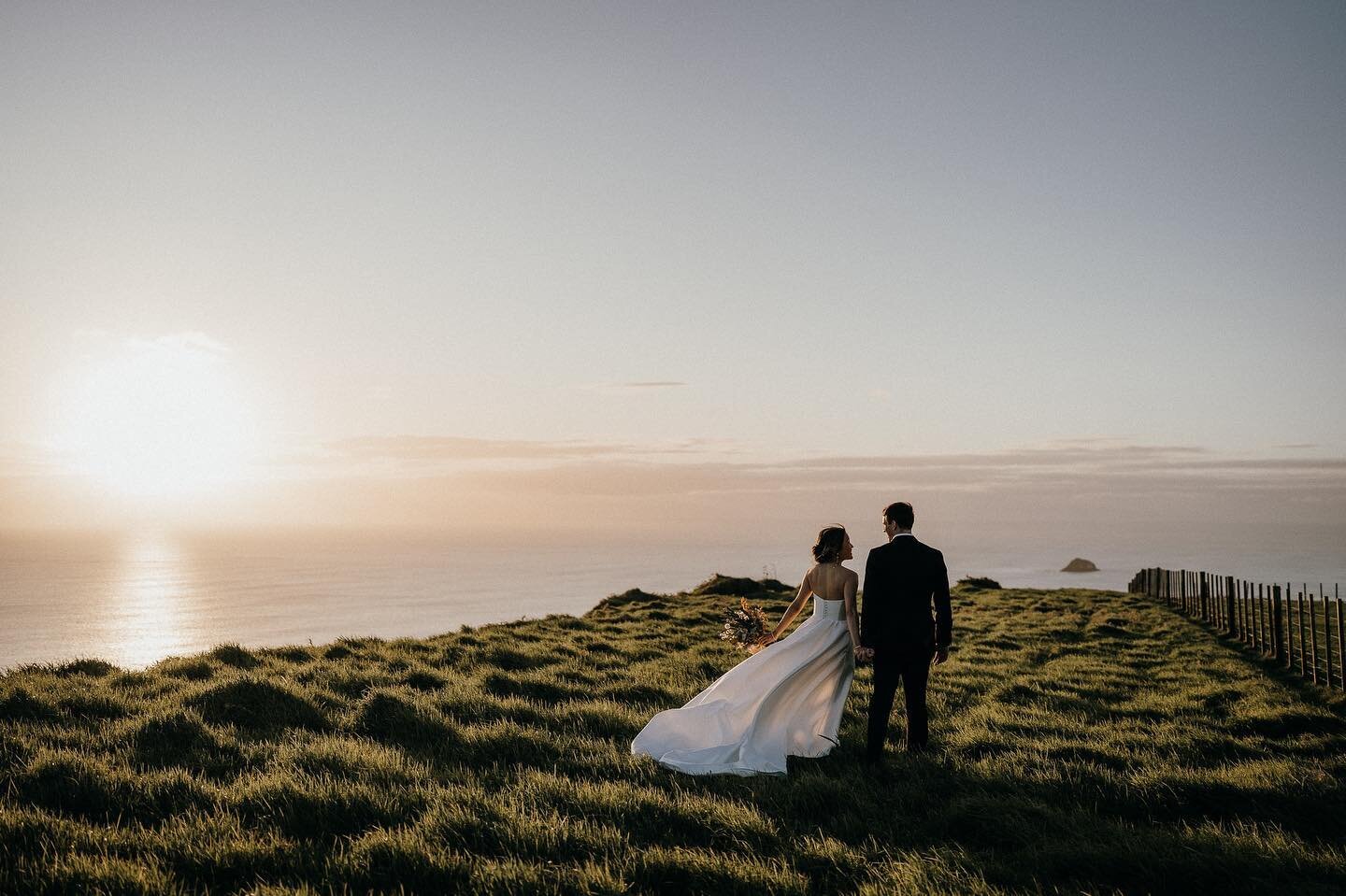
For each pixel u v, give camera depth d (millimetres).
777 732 8812
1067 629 23750
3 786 6809
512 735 9188
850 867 5824
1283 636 19281
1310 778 8109
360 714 10070
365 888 5141
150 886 4910
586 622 23875
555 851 5734
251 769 7844
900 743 9875
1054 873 5672
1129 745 10125
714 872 5430
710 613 26719
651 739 8844
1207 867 5547
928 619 8812
